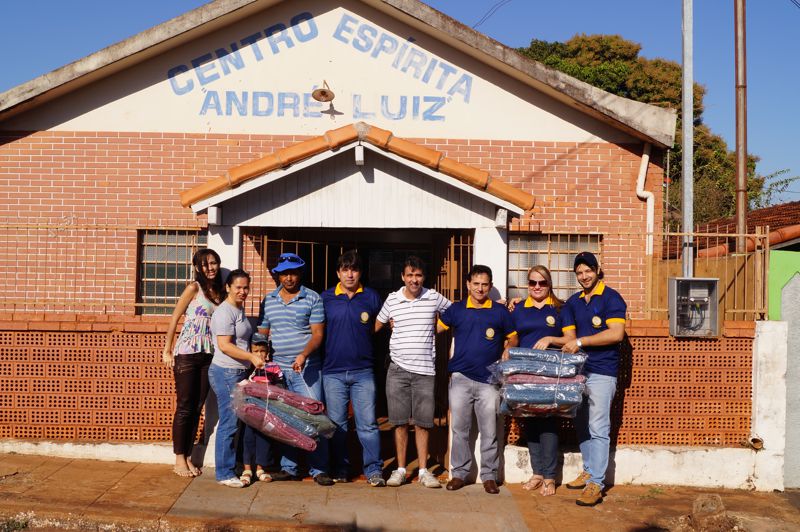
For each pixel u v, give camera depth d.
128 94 9.24
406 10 8.93
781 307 7.20
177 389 6.43
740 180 8.45
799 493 7.02
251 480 6.43
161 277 9.28
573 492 6.68
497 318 6.45
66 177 9.20
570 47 31.72
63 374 6.93
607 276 9.39
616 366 6.53
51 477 6.30
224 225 6.80
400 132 9.40
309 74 9.35
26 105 8.96
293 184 6.84
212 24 8.96
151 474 6.52
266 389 6.02
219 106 9.30
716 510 5.91
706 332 7.09
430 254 10.07
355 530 5.57
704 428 7.12
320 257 9.58
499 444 6.86
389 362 6.77
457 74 9.42
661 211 9.46
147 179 9.24
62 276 9.15
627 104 9.05
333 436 6.51
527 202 6.61
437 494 6.37
